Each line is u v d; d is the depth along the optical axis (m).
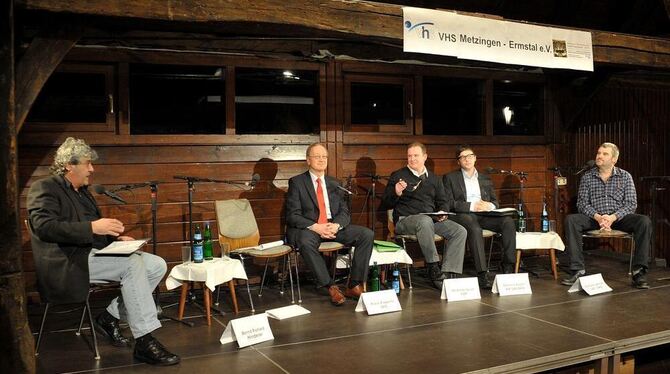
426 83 5.63
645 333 3.36
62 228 2.92
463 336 3.34
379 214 5.34
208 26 3.52
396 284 4.44
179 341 3.33
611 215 4.71
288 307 4.03
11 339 2.74
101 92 4.50
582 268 4.68
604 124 6.18
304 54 4.91
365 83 5.32
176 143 4.63
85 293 3.00
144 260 3.19
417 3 5.48
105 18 3.13
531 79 5.94
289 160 5.01
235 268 3.89
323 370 2.83
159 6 3.20
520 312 3.85
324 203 4.46
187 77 4.78
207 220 4.74
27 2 2.89
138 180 4.55
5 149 2.75
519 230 5.24
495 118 5.98
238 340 3.19
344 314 3.88
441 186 4.84
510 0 5.76
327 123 5.11
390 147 5.38
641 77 6.13
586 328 3.47
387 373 2.77
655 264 5.57
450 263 4.52
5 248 2.74
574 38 4.60
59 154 3.16
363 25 3.80
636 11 5.84
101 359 3.05
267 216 4.94
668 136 6.14
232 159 4.82
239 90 4.95
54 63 3.09
